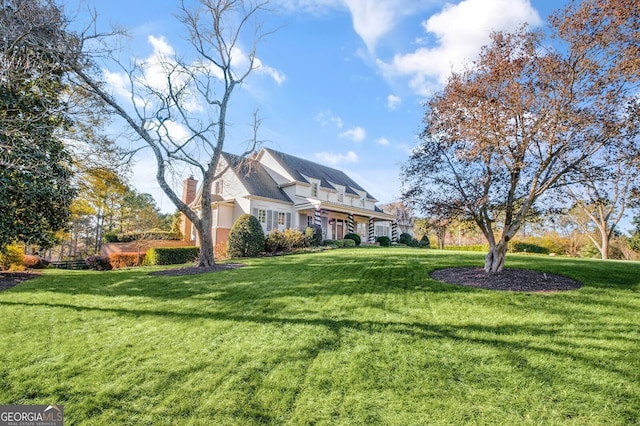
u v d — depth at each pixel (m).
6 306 6.43
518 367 3.93
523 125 7.82
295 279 8.91
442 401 3.36
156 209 39.88
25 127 7.98
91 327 5.42
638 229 24.47
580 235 28.80
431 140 9.34
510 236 8.62
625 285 7.47
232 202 24.31
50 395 3.58
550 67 7.33
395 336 4.89
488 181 8.55
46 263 18.34
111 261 21.12
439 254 14.33
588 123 7.00
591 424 3.01
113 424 3.15
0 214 8.45
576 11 7.15
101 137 12.29
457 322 5.36
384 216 31.39
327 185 29.64
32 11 8.61
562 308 5.90
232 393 3.58
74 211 15.88
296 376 3.87
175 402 3.45
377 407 3.30
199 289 7.96
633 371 3.79
